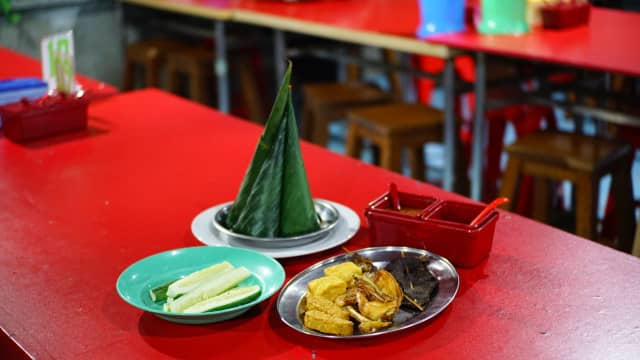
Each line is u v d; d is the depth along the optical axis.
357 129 4.05
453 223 1.56
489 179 4.15
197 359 1.31
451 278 1.49
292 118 1.67
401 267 1.49
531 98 3.40
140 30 6.22
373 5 4.54
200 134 2.53
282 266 1.62
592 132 5.31
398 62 5.43
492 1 3.51
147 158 2.31
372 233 1.67
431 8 3.63
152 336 1.38
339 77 5.97
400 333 1.36
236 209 1.72
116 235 1.80
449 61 3.44
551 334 1.34
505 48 3.20
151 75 5.66
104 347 1.35
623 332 1.34
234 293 1.43
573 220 3.96
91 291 1.55
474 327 1.37
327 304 1.38
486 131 4.23
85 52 6.07
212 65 5.42
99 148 2.41
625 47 3.16
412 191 2.02
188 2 4.95
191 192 2.05
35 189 2.09
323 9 4.45
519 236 1.72
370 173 2.15
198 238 1.72
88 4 5.99
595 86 3.88
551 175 3.24
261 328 1.39
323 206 1.85
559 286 1.50
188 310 1.39
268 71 5.88
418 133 3.89
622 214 3.34
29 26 5.79
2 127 2.56
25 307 1.50
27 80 2.81
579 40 3.32
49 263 1.67
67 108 2.53
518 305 1.44
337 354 1.31
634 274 1.54
